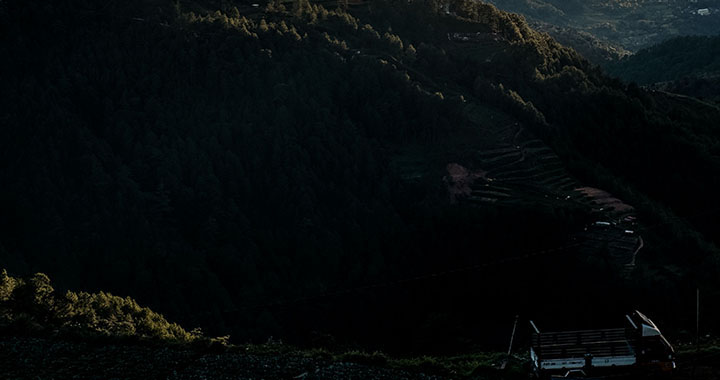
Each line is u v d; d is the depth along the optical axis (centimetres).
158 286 7544
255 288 7475
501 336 6319
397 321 6894
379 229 8194
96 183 8694
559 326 6444
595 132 10094
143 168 8956
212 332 6900
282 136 9200
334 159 8988
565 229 7681
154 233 8231
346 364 2867
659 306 6366
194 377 2778
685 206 9175
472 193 8725
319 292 7450
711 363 2616
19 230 8194
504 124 10056
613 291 6625
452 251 7681
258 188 8838
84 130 9219
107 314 4362
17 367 2917
